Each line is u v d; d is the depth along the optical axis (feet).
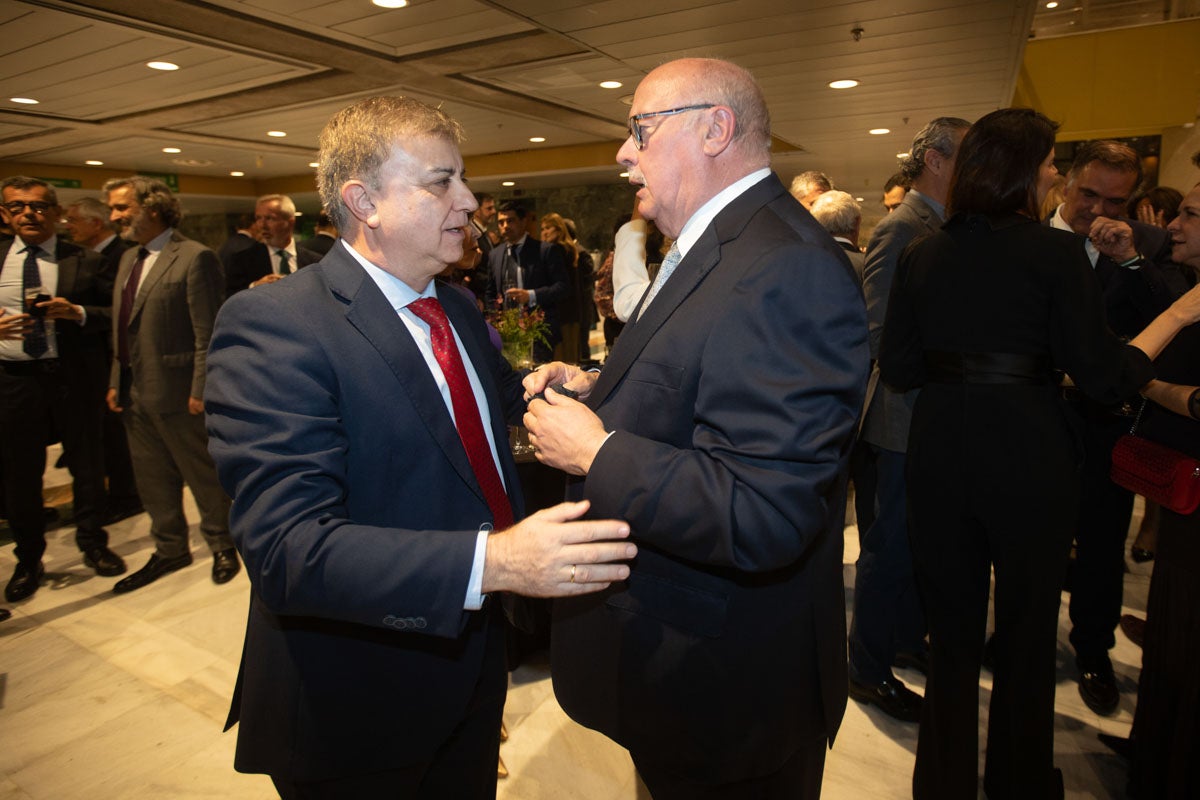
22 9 12.28
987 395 4.55
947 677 4.96
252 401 2.80
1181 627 4.60
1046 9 23.99
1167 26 25.39
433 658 3.26
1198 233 4.44
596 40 14.19
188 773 6.02
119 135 25.57
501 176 36.76
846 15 12.53
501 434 3.85
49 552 10.52
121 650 7.91
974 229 4.63
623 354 3.21
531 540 2.57
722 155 3.13
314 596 2.60
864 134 24.38
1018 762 4.71
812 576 3.14
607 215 42.83
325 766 3.15
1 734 6.53
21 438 8.92
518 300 13.82
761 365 2.63
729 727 3.04
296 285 3.10
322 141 3.19
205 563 10.08
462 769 3.85
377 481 3.10
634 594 3.17
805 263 2.70
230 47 15.20
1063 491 4.45
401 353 3.13
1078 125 27.30
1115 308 6.54
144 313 8.79
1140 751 5.03
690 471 2.65
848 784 5.71
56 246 9.67
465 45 15.49
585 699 3.42
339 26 14.16
